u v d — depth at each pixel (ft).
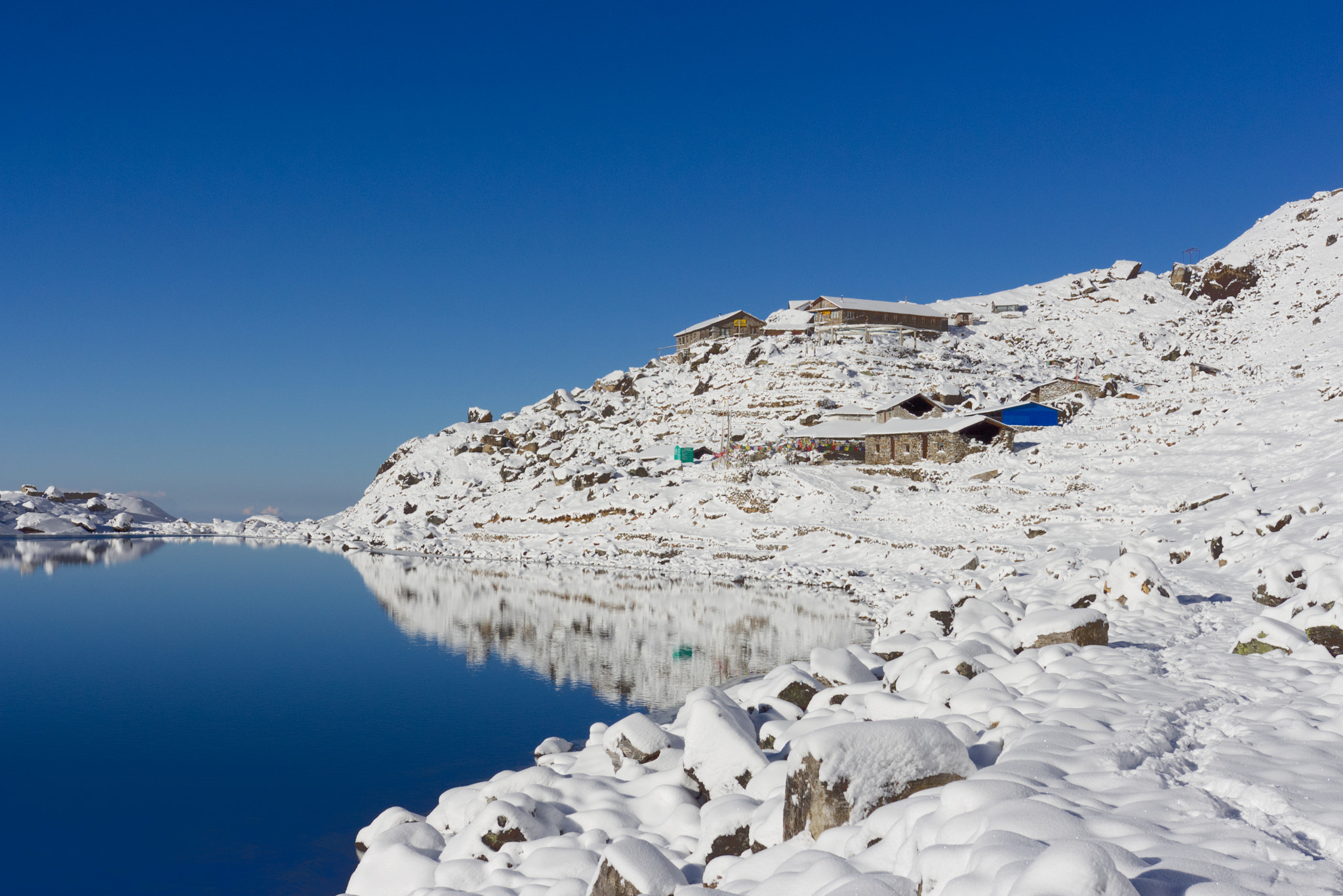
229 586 215.10
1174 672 48.47
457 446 463.83
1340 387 217.56
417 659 120.37
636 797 44.27
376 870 39.60
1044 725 34.30
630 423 436.35
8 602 185.88
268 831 58.34
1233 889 17.46
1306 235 575.38
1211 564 118.93
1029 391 357.20
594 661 116.57
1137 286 597.52
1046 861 17.12
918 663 51.96
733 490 279.69
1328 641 53.36
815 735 30.25
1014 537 193.16
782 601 169.68
